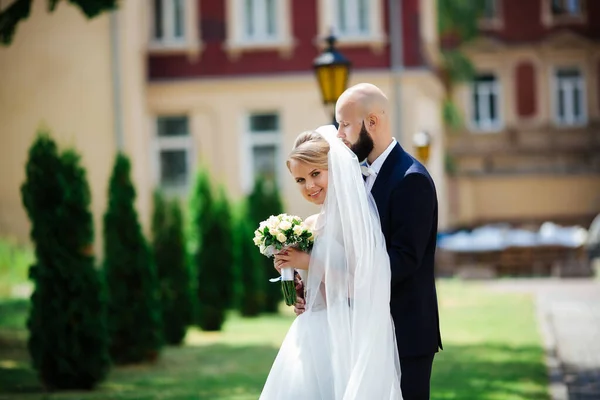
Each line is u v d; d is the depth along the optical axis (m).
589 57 48.16
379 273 5.93
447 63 45.47
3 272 26.30
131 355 14.61
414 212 6.00
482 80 48.59
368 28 32.94
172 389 12.23
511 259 34.81
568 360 14.45
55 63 30.75
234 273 19.64
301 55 33.31
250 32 33.59
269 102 33.38
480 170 48.00
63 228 12.41
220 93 33.41
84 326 12.35
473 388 11.99
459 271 33.72
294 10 33.31
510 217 47.62
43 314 12.34
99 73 30.73
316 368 6.18
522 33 48.50
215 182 33.25
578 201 47.59
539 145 48.12
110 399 11.46
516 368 13.72
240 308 22.39
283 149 33.41
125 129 30.70
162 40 33.66
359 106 6.14
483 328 18.95
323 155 6.19
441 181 40.28
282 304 26.16
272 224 6.28
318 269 6.17
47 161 12.45
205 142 33.41
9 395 11.87
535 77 48.38
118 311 14.60
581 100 48.34
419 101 33.59
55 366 12.29
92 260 12.59
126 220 14.77
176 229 17.38
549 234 35.78
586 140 48.03
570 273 33.59
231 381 12.84
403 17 32.59
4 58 30.78
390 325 5.97
